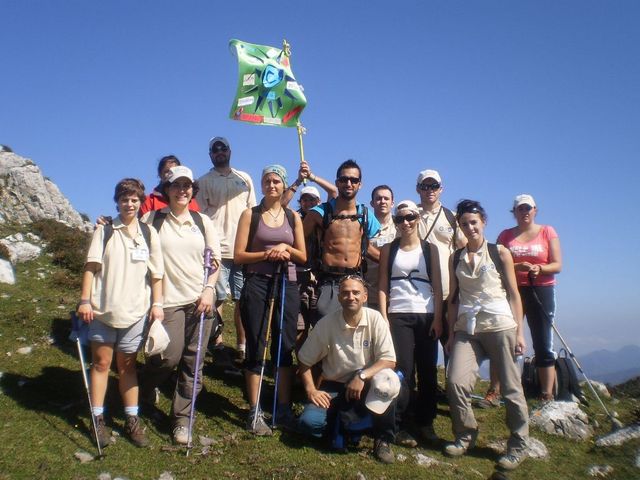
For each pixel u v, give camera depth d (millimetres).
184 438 3555
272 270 3922
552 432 4457
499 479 3543
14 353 4613
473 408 4844
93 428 3432
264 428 3785
